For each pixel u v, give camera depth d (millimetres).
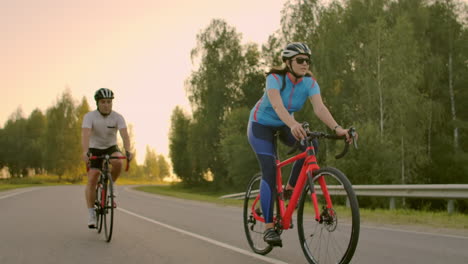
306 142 3717
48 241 5426
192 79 50312
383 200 19562
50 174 95750
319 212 3527
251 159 40406
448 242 5484
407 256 4473
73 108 84688
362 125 25203
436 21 32594
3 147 102312
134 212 10172
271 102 3887
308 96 4148
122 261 4215
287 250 4695
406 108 26781
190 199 18031
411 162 27125
